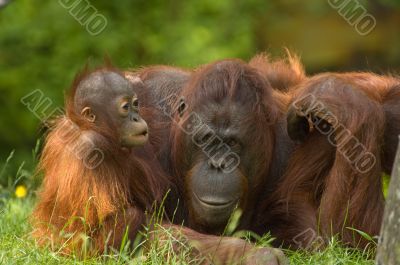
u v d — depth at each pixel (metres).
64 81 24.45
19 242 10.23
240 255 8.82
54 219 9.95
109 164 9.72
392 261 7.91
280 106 11.15
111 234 9.55
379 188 10.24
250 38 26.08
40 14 25.44
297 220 10.62
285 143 10.99
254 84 10.17
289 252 10.09
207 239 9.22
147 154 10.50
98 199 9.59
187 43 24.91
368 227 10.09
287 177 10.77
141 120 9.95
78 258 9.57
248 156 10.08
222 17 26.00
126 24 25.38
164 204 10.64
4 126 24.42
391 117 10.86
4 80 24.50
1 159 23.53
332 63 28.77
